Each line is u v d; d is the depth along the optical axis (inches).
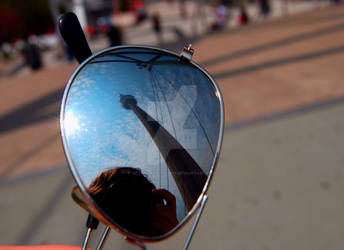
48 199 121.4
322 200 100.3
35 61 501.4
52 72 398.9
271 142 135.0
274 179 112.6
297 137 135.1
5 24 967.6
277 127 146.1
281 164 119.7
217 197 108.5
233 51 308.5
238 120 159.2
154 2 1802.4
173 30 770.8
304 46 277.6
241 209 102.0
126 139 22.5
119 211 21.7
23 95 289.3
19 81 375.6
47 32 986.7
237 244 90.0
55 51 710.5
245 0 1045.2
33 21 981.2
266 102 173.8
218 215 101.0
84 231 102.2
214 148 24.3
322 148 124.8
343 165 113.8
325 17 432.1
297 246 86.6
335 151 121.6
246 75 226.5
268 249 87.0
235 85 209.3
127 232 19.0
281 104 168.1
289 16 548.7
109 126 22.1
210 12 1072.8
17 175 141.2
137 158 22.6
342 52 239.0
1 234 106.2
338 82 184.1
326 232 89.4
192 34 648.4
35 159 154.4
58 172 139.0
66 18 24.8
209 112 25.0
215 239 92.7
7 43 954.1
